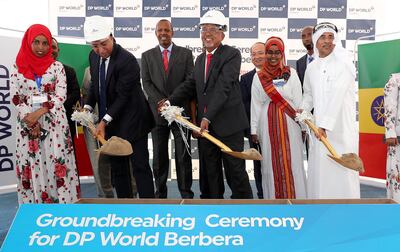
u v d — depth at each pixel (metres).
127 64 2.97
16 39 4.45
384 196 4.45
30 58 3.04
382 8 5.16
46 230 1.42
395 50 4.32
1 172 4.46
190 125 2.96
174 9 5.27
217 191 3.30
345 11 5.19
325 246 1.37
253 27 5.26
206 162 3.26
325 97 2.91
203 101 3.19
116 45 3.01
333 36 2.91
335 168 2.95
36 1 5.27
